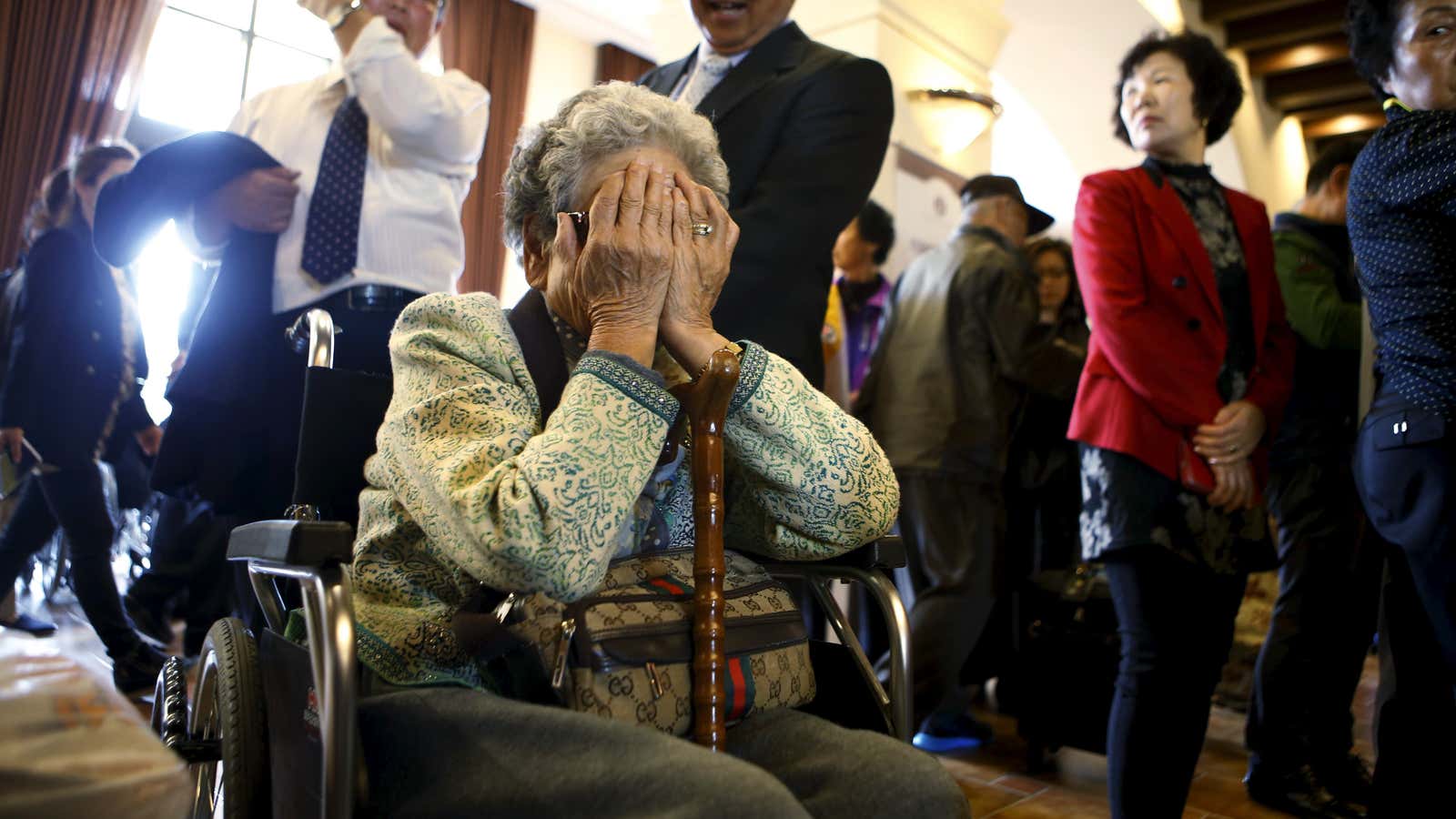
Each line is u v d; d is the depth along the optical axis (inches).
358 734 30.3
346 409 42.8
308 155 71.1
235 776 37.4
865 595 96.5
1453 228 51.1
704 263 36.7
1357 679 82.7
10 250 233.1
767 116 64.2
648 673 32.9
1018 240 100.4
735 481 41.6
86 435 103.3
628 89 40.3
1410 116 53.1
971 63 169.9
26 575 131.6
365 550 36.4
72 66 241.8
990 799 83.0
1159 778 60.0
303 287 68.0
